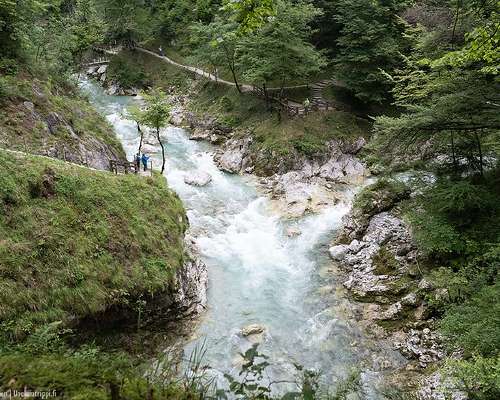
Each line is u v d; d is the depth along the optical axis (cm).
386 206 2425
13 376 380
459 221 1914
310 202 2888
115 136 2981
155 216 1895
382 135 2222
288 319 1833
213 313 1852
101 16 5888
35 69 2734
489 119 1805
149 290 1580
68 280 1409
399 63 3662
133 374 413
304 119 3659
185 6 5803
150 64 5638
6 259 1323
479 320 1267
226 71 4797
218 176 3275
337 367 1555
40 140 2138
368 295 1952
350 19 3753
